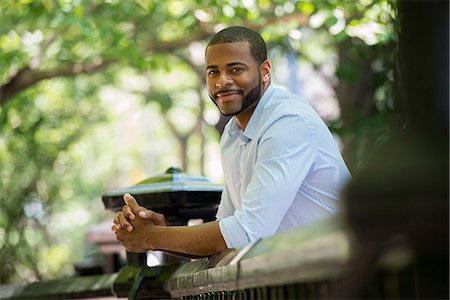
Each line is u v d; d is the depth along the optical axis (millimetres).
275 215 4359
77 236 23000
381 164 1946
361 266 1934
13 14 13578
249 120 4676
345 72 13844
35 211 17578
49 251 17766
